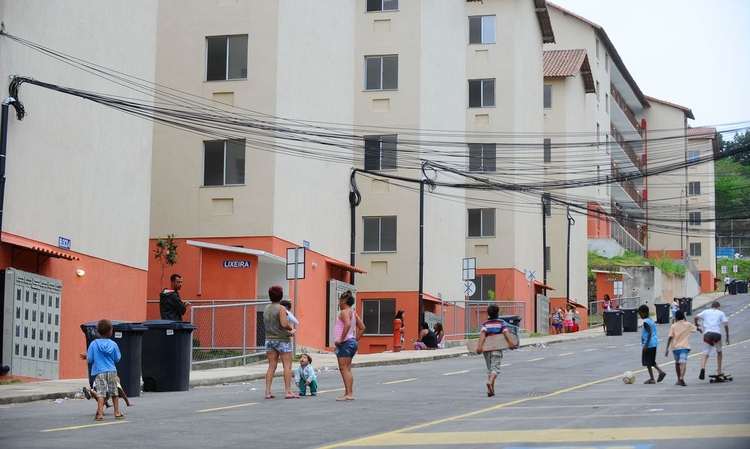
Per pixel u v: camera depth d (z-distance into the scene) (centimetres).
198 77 3447
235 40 3450
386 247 4441
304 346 3516
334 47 3953
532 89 5916
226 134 3409
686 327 2170
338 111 3991
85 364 2555
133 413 1641
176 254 3259
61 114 2462
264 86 3406
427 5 4581
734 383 2184
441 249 4700
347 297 1864
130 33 2830
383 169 4475
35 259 2333
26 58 2320
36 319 2288
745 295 9619
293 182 3519
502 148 5372
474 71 5412
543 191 6000
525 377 2467
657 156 10250
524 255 5638
